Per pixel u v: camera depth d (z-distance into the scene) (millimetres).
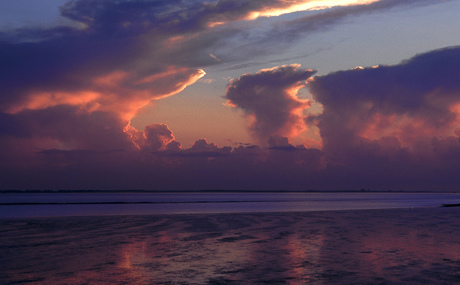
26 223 27797
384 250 14414
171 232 21344
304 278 9859
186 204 84750
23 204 88625
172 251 14453
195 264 11828
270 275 10258
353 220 29781
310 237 18719
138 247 15555
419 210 46250
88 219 31938
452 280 9555
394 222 27656
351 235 19516
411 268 11008
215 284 9305
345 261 12188
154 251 14453
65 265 11711
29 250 14773
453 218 31797
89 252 14250
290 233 20562
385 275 10133
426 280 9555
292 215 36438
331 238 18281
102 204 87500
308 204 80375
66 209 58781
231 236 19328
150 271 10820
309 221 28812
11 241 17547
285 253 13820
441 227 23828
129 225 25922
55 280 9758
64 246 15891
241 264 11789
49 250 14766
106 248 15297
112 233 20922
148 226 25109
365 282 9391
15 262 12195
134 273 10555
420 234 19875
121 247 15555
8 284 9359
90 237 19109
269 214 38250
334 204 80188
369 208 55281
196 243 16719
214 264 11812
